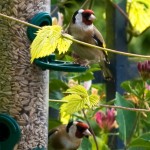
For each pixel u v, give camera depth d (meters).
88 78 9.75
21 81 8.49
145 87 9.59
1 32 8.46
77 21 10.30
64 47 6.82
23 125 8.52
